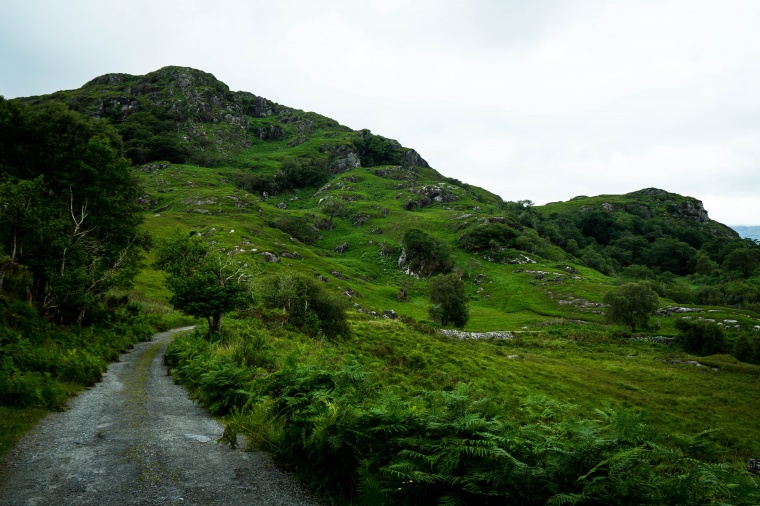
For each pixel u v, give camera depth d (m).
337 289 100.44
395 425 6.22
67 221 28.02
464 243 162.88
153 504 5.79
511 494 4.72
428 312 88.94
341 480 6.47
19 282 27.17
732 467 4.65
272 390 10.39
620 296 83.38
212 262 38.50
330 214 193.88
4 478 6.49
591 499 4.36
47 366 15.45
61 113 45.41
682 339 70.56
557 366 48.75
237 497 6.17
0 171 40.62
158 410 12.57
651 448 4.81
